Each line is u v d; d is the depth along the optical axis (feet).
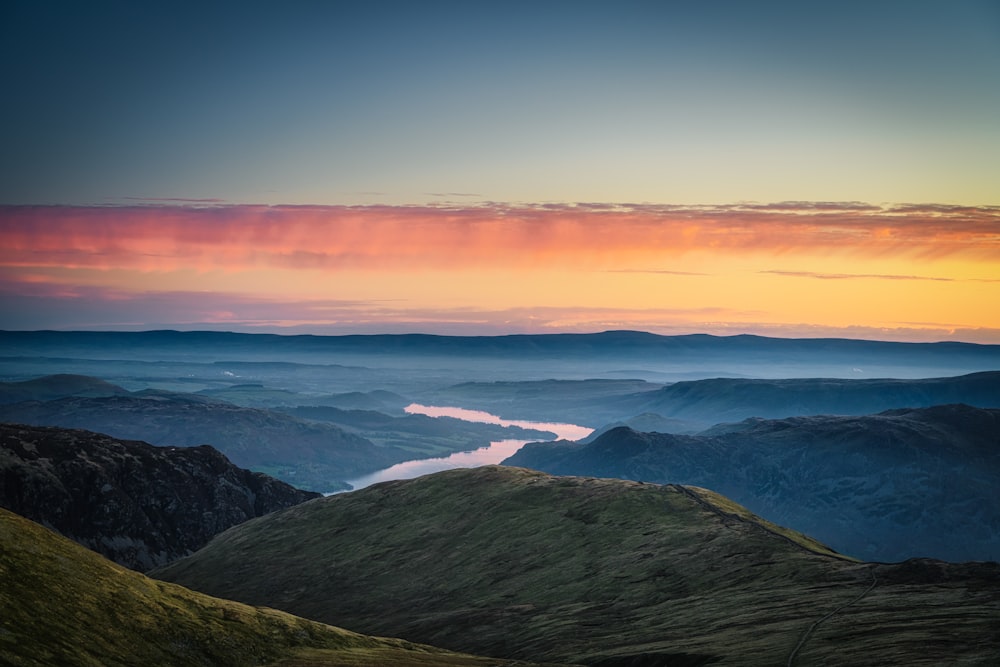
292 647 398.62
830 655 332.39
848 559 521.24
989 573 422.00
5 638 296.30
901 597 410.93
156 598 387.75
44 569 358.02
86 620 337.52
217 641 370.94
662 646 413.39
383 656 413.80
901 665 302.45
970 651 304.91
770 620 415.85
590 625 512.63
